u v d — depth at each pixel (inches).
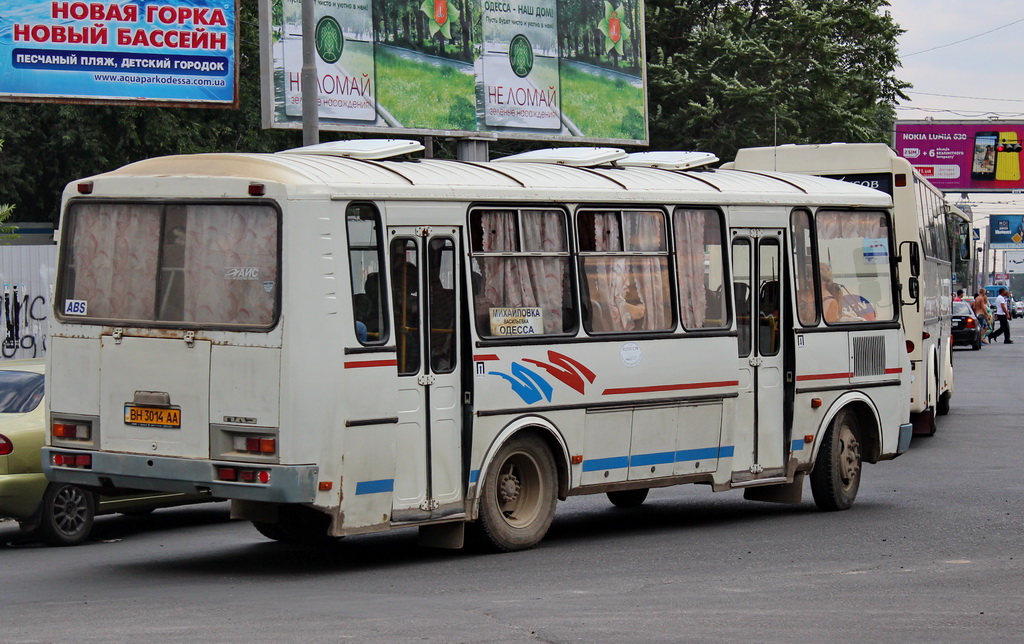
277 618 419.8
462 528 550.0
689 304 629.3
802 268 684.1
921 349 975.0
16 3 1144.2
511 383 555.8
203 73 1205.1
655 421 612.4
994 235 5713.6
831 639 390.9
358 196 506.3
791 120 1811.0
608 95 1440.7
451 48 1266.0
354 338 501.0
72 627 406.9
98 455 523.8
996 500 722.2
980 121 3191.4
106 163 1846.7
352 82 1178.6
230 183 502.3
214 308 503.8
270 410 488.1
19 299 1266.0
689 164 698.8
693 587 479.2
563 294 579.8
